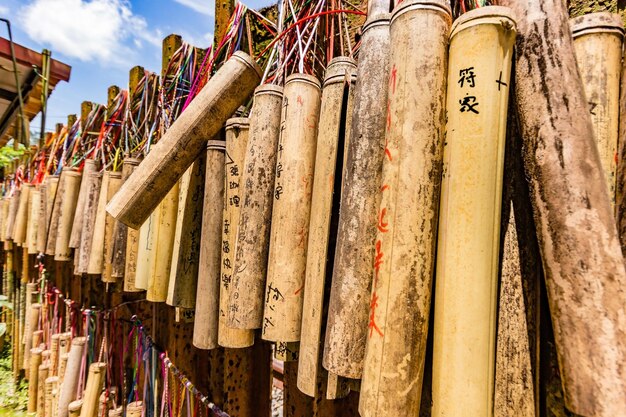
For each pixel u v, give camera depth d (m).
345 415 0.91
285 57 0.87
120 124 1.67
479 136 0.43
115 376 1.81
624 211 0.45
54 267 2.70
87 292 2.16
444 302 0.43
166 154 0.74
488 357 0.42
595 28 0.48
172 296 0.91
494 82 0.44
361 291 0.53
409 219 0.46
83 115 2.07
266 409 1.23
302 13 0.96
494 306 0.43
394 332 0.45
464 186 0.43
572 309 0.36
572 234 0.37
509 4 0.46
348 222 0.54
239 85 0.75
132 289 1.15
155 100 1.52
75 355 1.78
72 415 1.65
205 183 0.87
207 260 0.83
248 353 1.19
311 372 0.60
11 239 2.93
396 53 0.49
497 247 0.43
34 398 2.38
